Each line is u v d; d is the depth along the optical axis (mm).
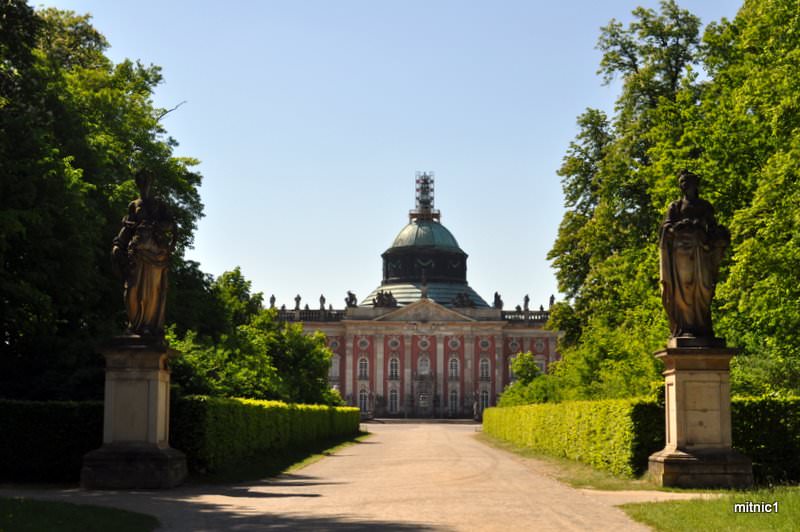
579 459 40000
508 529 18484
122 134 53312
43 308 37312
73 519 19078
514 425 68875
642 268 47438
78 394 35844
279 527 18922
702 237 26828
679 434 26438
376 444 69812
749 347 40812
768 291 36000
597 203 65312
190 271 57219
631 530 18188
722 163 40594
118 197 46156
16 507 20031
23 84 41406
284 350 84812
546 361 193375
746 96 37719
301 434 57531
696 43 56562
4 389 35969
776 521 17797
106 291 44031
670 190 41812
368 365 192125
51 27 43906
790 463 28812
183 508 22453
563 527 18719
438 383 191375
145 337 27656
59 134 43281
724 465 26031
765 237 35500
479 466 39469
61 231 38562
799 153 33844
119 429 27375
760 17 38781
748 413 29078
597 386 51406
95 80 54750
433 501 24000
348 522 19688
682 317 27000
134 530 18312
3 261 36281
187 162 60562
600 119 65250
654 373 42906
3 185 36344
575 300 67938
